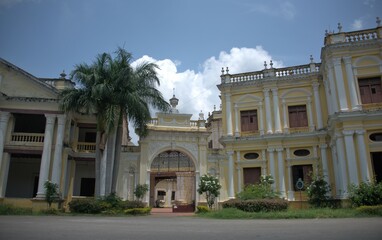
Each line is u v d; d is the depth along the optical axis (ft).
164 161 100.32
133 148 83.76
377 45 71.05
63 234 25.93
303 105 86.43
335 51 72.02
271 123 86.33
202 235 25.90
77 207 61.36
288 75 86.99
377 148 65.92
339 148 68.64
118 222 41.11
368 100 71.05
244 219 49.11
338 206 65.92
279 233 27.07
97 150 66.13
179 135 84.74
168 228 32.55
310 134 81.87
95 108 65.87
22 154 77.77
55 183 69.82
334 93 71.31
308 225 35.19
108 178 64.80
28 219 45.11
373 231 27.78
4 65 76.38
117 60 67.82
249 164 86.79
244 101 90.68
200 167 83.56
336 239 22.59
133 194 79.36
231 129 89.76
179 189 115.34
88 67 67.15
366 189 58.44
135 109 65.67
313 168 81.41
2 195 72.13
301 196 80.18
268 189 71.00
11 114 76.54
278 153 83.92
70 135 83.76
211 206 78.07
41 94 77.15
